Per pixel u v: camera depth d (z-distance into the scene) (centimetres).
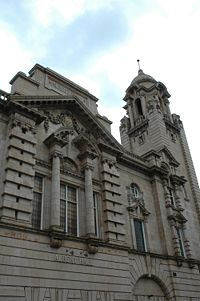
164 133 4753
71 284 2319
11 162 2427
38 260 2217
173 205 3941
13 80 3025
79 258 2472
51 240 2347
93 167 3178
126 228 3186
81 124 3372
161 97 5491
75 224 2767
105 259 2655
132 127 5191
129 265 2933
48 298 2148
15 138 2564
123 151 3634
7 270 2033
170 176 4119
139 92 5431
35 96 2905
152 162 3981
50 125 3038
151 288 3094
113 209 3036
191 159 5016
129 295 2661
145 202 3625
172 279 3262
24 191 2378
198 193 4641
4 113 2711
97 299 2425
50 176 2744
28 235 2250
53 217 2470
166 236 3503
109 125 3719
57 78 3425
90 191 2894
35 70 3253
